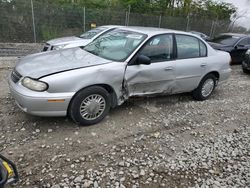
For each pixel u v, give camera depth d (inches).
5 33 562.3
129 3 845.2
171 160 128.6
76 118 145.5
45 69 138.0
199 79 205.5
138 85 166.6
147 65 165.9
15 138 133.1
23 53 411.8
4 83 218.1
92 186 105.3
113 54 165.6
